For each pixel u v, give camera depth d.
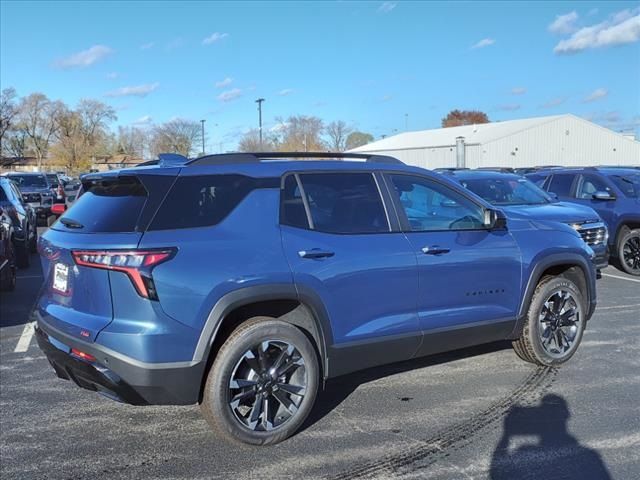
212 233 3.60
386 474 3.51
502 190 9.77
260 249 3.68
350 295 3.98
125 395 3.48
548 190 11.69
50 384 5.03
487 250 4.67
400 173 4.49
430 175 4.65
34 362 5.62
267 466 3.61
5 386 4.98
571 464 3.60
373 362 4.22
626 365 5.38
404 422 4.22
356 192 4.22
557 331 5.29
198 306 3.47
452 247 4.47
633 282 9.48
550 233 5.17
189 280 3.45
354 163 4.30
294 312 3.95
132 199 3.67
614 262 11.20
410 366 5.36
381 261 4.10
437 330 4.42
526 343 5.13
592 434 4.00
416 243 4.31
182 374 3.46
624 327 6.71
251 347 3.70
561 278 5.25
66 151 88.62
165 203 3.58
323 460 3.68
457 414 4.35
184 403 3.58
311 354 3.90
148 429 4.14
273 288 3.66
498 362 5.45
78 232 3.72
